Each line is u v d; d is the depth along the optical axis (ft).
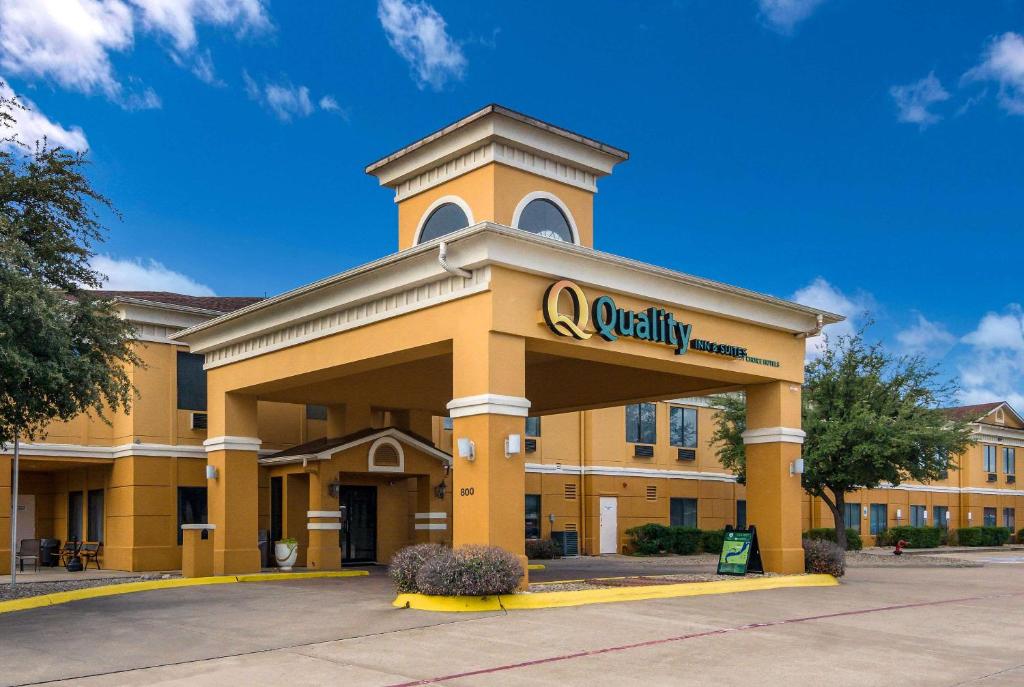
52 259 55.47
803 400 101.60
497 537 49.16
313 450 78.64
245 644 38.29
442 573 46.57
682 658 35.37
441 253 50.44
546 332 52.39
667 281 58.39
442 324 53.26
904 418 98.78
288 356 65.77
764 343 66.49
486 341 50.11
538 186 65.82
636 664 34.14
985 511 172.76
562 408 83.46
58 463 83.20
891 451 94.58
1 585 62.34
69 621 45.16
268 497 83.82
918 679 32.32
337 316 61.16
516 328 51.03
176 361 83.66
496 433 49.70
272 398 78.43
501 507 49.49
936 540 152.25
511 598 47.73
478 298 50.98
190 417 84.07
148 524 80.48
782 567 65.57
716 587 57.31
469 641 38.42
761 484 67.67
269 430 86.89
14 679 31.99
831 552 67.51
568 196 67.67
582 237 68.13
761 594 56.70
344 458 77.00
